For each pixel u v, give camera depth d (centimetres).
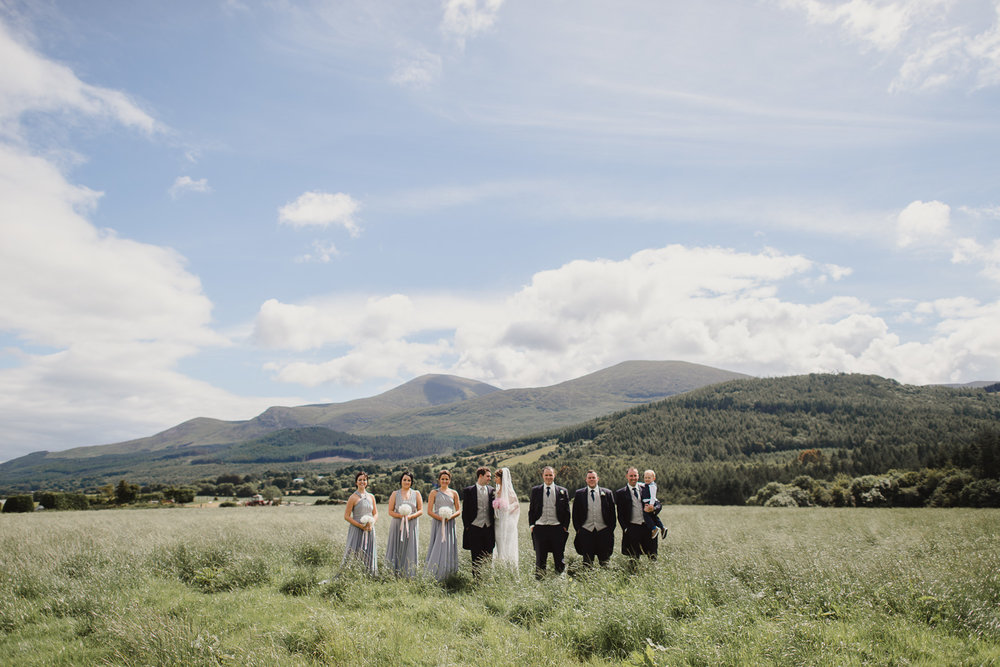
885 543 1117
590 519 907
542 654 472
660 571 720
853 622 540
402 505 921
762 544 1140
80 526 1599
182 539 1138
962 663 447
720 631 499
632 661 471
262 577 831
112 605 634
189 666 443
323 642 496
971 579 630
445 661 462
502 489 950
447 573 849
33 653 520
